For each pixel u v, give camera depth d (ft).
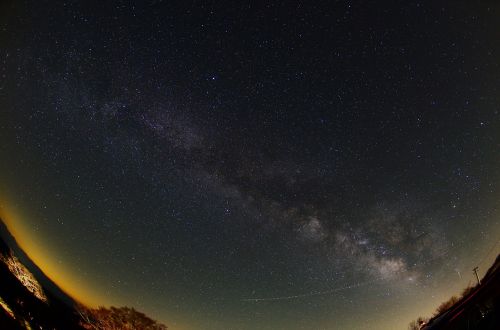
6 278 34.81
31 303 34.30
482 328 23.16
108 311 52.44
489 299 24.25
